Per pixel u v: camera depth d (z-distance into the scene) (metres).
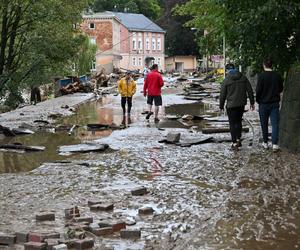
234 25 13.84
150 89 21.16
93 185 9.92
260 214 7.43
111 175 10.80
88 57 62.69
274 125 12.40
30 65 41.44
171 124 20.05
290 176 9.73
